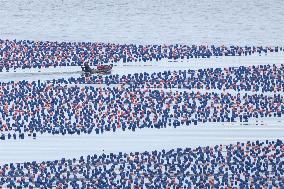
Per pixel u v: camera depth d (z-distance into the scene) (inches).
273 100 5132.9
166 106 4975.4
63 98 5103.3
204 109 4923.7
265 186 3767.2
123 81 5506.9
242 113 4891.7
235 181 3796.8
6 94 5177.2
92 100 5059.1
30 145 4352.9
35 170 3949.3
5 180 3846.0
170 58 6245.1
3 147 4320.9
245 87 5403.5
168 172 3934.5
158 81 5502.0
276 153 4197.8
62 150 4279.0
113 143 4382.4
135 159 4082.2
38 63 6013.8
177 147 4313.5
